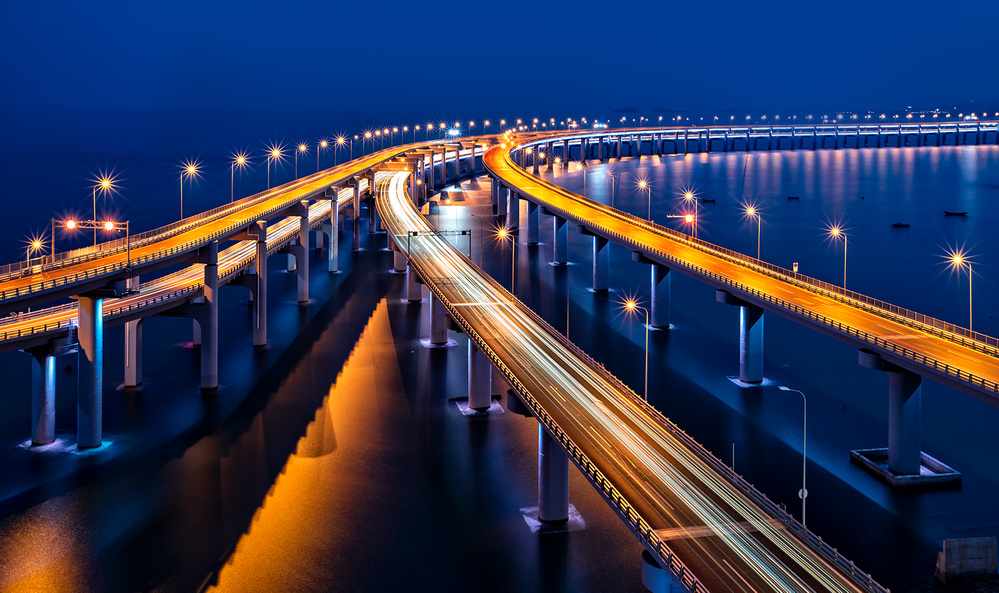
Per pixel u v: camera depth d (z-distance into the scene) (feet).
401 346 392.88
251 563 201.87
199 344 394.93
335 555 205.57
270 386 335.06
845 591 139.23
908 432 240.53
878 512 224.53
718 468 190.19
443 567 199.72
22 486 242.17
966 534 212.23
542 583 192.03
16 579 194.18
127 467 256.11
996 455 273.13
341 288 523.29
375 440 278.05
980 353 241.14
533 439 279.49
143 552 206.69
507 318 334.85
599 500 232.73
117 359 380.78
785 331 428.15
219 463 260.01
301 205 460.55
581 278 547.49
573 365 272.31
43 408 272.31
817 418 300.61
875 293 543.80
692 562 148.66
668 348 389.19
